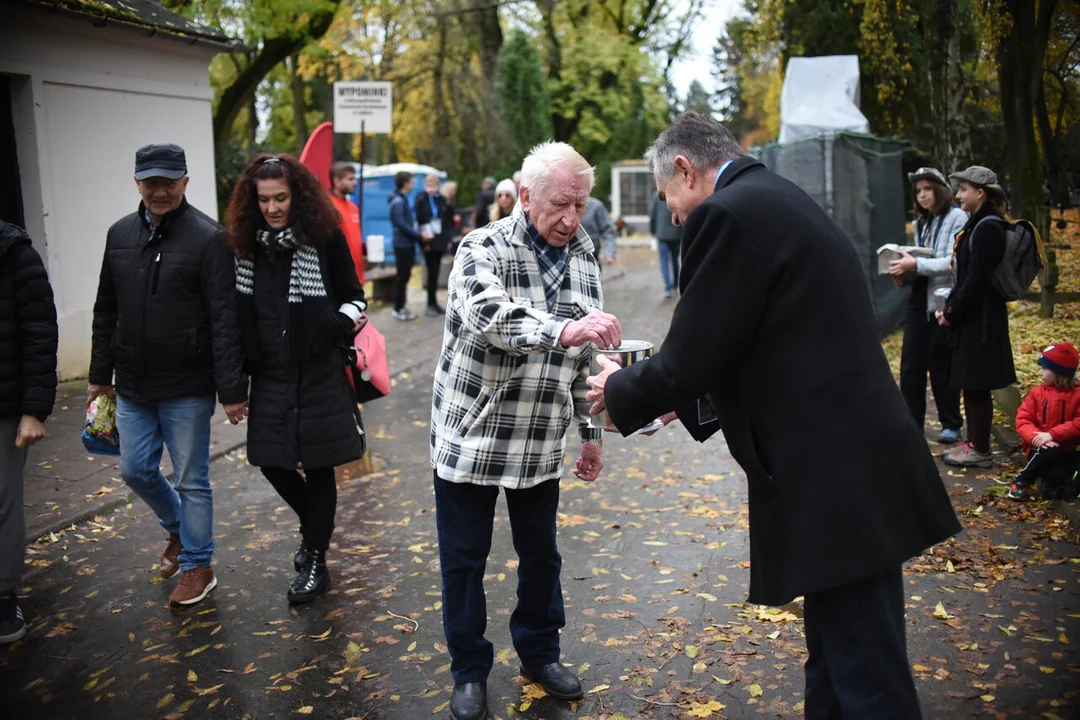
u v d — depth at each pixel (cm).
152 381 403
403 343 1101
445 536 323
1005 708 312
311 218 395
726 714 320
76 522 517
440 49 2398
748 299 235
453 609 322
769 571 242
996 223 533
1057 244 705
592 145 3897
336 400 414
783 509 237
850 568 229
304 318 401
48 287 377
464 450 313
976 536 464
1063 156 700
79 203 880
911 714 232
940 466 579
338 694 343
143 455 416
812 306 234
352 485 596
